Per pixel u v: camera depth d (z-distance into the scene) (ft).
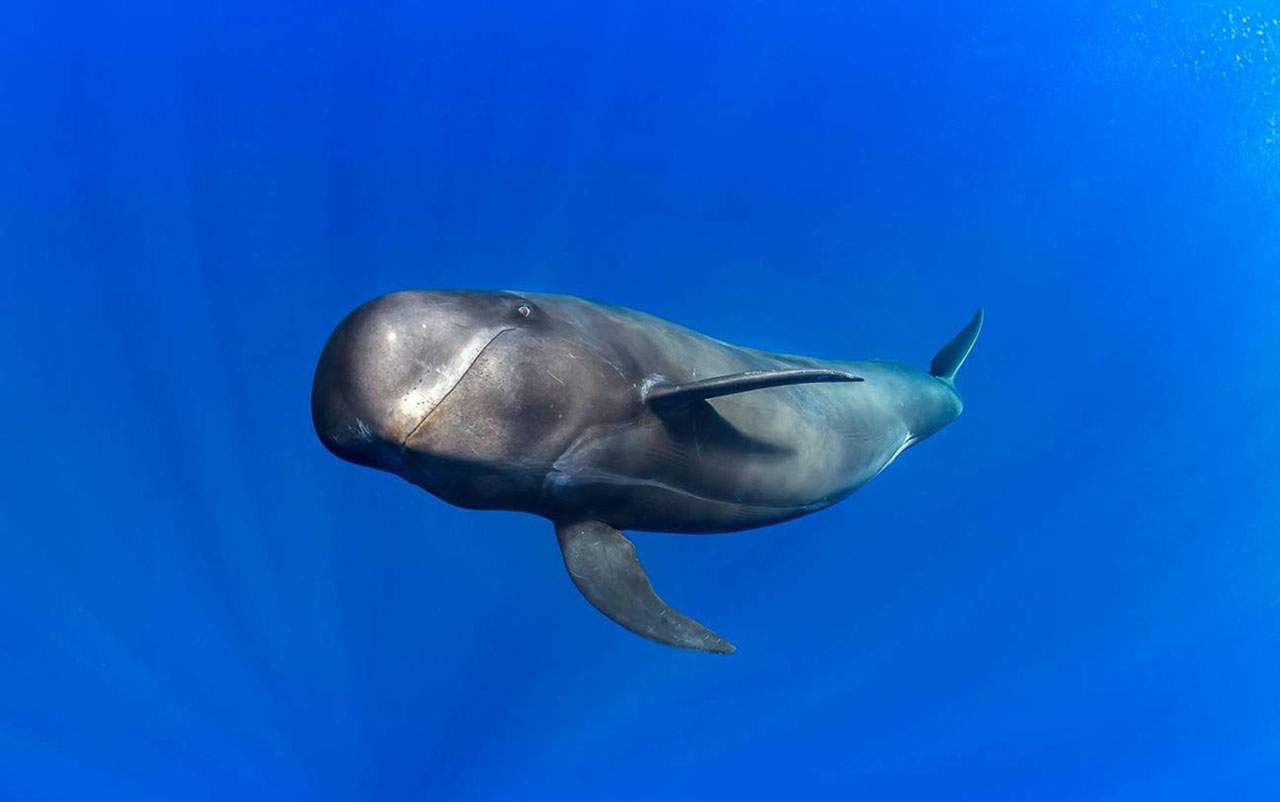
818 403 20.08
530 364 13.70
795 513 20.49
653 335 16.44
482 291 14.56
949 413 28.12
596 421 14.57
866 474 22.79
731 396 17.10
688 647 15.83
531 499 15.26
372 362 12.69
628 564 16.78
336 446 13.60
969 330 31.83
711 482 17.21
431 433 12.96
